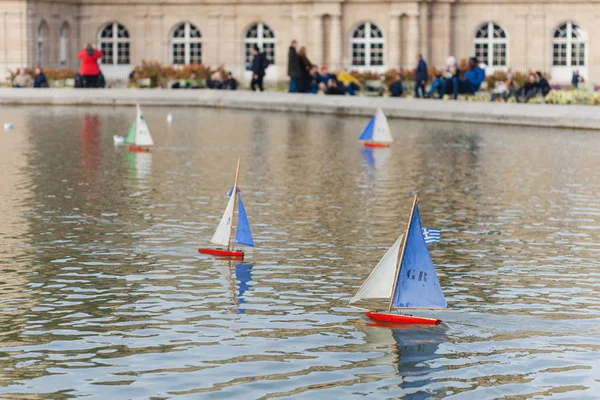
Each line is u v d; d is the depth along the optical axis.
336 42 110.25
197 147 51.41
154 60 115.00
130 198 36.50
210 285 25.55
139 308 23.67
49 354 20.84
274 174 42.41
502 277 26.53
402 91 86.94
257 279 26.08
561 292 25.22
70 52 114.62
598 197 37.53
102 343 21.45
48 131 58.56
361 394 19.16
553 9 107.88
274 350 21.17
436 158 47.81
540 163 46.06
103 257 28.06
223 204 35.50
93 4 114.69
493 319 23.12
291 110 77.12
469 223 33.00
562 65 108.94
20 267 26.97
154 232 31.08
